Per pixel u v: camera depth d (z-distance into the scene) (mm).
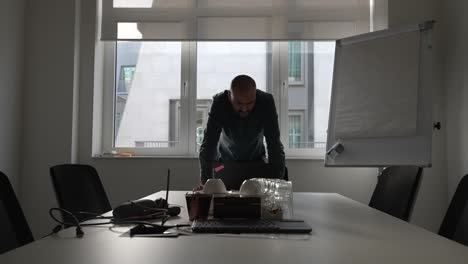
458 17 2570
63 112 2797
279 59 2996
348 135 2383
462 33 2529
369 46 2412
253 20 2891
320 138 2982
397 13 2762
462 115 2535
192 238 877
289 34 2877
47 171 2771
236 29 2891
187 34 2898
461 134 2545
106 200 1795
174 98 3021
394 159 2172
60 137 2785
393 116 2217
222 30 2893
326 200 1659
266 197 1109
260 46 3006
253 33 2887
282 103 2984
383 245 818
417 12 2762
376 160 2240
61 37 2828
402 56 2250
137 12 2932
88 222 1092
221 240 856
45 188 2766
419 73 2172
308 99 2994
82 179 1680
